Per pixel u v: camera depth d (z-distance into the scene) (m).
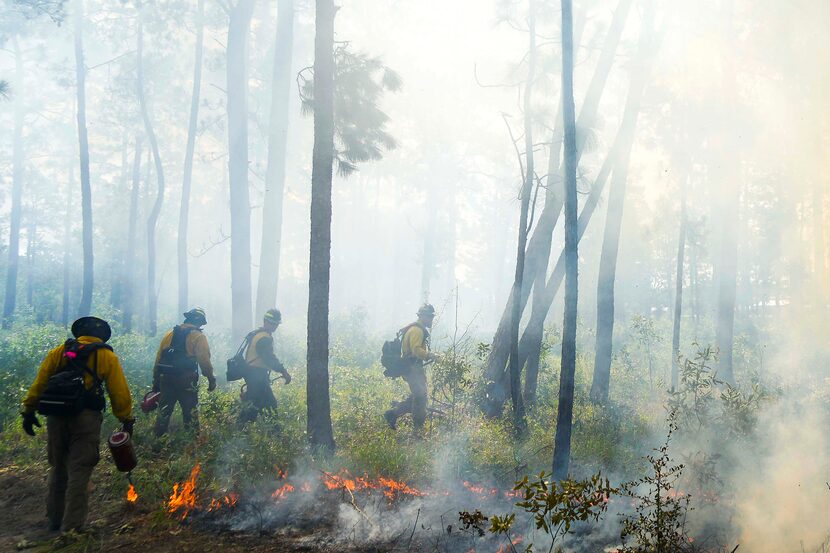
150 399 6.91
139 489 5.69
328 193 7.10
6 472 6.40
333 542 4.83
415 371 8.20
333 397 9.86
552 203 10.48
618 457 7.11
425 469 6.40
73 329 5.26
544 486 4.25
